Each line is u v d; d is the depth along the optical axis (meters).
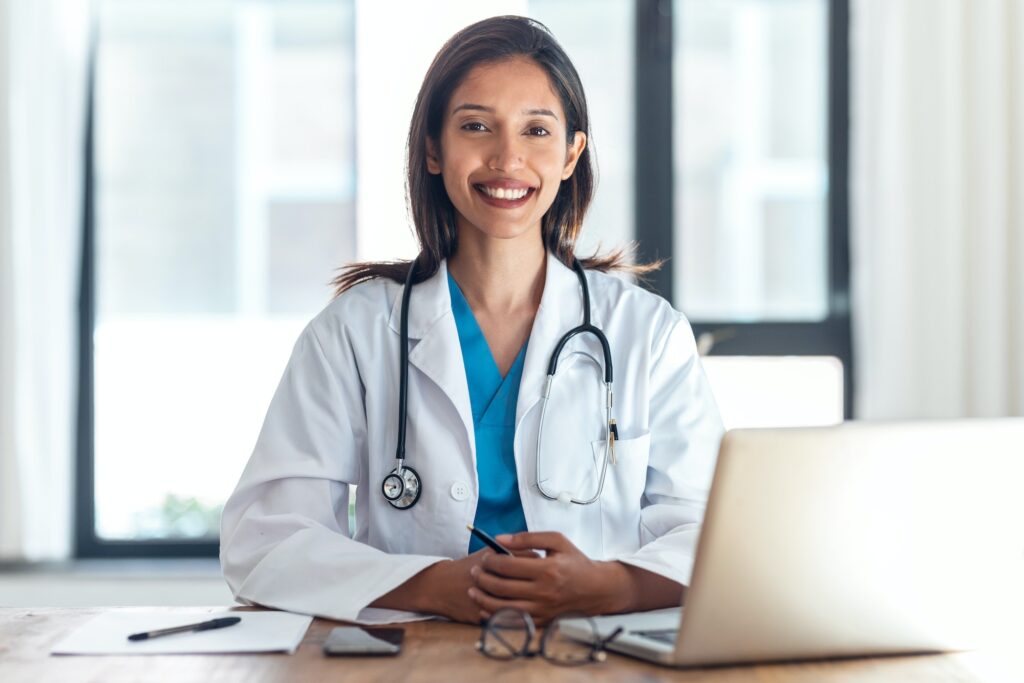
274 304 3.29
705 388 1.60
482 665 1.08
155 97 3.27
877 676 1.05
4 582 2.97
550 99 1.48
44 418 3.04
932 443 1.07
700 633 1.04
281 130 3.28
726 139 3.28
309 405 1.52
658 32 3.22
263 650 1.12
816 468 1.03
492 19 1.52
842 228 3.24
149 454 3.26
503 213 1.47
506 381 1.53
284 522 1.41
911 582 1.07
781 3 3.27
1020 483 1.10
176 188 3.28
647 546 1.36
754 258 3.28
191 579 3.03
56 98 3.05
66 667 1.07
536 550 1.41
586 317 1.56
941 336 3.02
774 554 1.03
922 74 3.03
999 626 1.11
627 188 3.24
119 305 3.27
